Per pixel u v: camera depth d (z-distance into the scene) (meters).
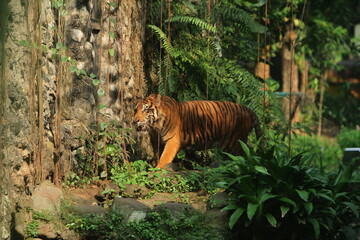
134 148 12.70
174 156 12.07
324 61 32.34
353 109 34.41
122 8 12.35
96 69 11.55
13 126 8.98
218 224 9.78
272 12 18.28
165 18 14.37
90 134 11.29
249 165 10.00
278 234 9.90
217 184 10.09
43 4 10.11
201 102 12.61
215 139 12.64
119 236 9.02
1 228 8.45
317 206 9.93
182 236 9.27
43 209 9.20
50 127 10.36
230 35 16.33
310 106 29.34
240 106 12.92
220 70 14.67
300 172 9.82
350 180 10.40
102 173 10.62
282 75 29.78
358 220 11.03
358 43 36.50
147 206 9.78
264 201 9.66
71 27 10.95
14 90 9.01
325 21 29.34
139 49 13.30
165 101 11.94
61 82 10.59
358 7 35.53
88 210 9.42
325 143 26.08
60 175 10.53
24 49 9.33
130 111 12.84
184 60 13.84
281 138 16.89
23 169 9.32
